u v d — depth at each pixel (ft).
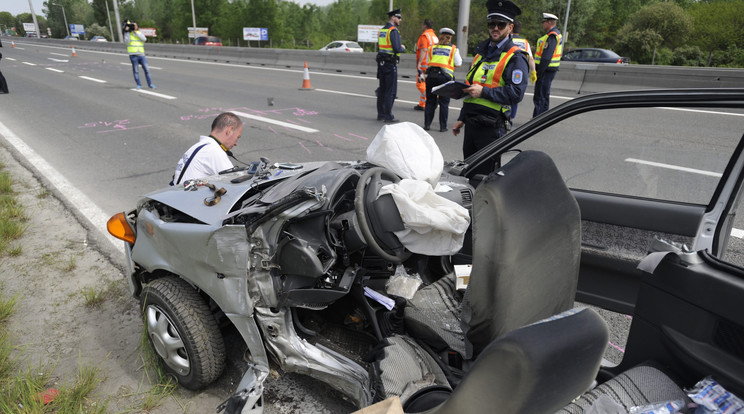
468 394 3.60
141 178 17.99
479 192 4.48
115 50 108.78
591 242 7.99
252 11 188.03
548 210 4.68
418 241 6.37
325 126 27.09
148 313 7.48
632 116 7.46
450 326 6.59
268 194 6.66
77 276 11.08
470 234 7.98
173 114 31.40
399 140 7.13
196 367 6.98
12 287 10.67
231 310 6.41
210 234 6.36
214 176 8.37
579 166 7.97
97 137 24.95
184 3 207.51
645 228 7.48
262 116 30.32
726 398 4.70
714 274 4.86
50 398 7.30
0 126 27.63
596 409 4.87
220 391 7.52
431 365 5.99
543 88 28.14
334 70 61.26
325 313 7.39
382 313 6.87
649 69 35.35
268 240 6.08
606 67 37.22
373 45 141.28
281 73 58.13
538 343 3.20
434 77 24.81
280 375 7.79
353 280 6.42
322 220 6.17
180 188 7.88
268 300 6.29
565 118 7.97
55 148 22.65
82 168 19.34
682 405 4.83
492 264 4.38
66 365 8.20
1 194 16.14
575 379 3.43
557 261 4.90
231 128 10.86
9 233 13.03
